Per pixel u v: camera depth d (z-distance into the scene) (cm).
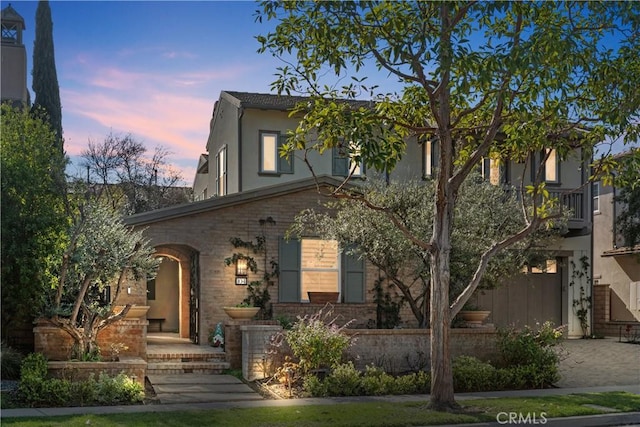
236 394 1400
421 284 2027
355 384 1445
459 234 1661
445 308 1301
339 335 1523
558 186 2408
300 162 2267
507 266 1744
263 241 1920
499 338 1702
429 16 1267
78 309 1455
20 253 1496
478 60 1196
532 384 1571
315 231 1833
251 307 1786
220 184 2538
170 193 3306
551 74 1323
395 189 1720
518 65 1155
